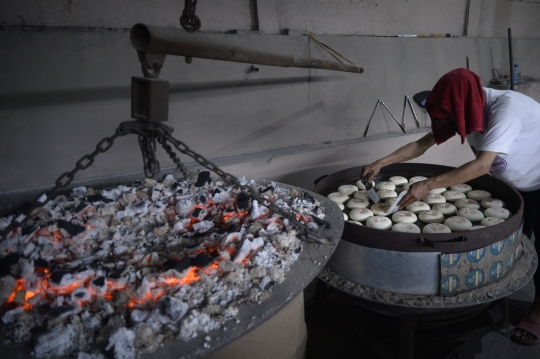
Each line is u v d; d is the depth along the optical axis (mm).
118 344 938
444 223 2080
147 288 1113
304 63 1889
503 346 2168
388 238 1704
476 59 4059
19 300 1069
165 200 1731
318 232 1524
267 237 1427
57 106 2021
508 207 2240
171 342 994
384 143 3328
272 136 2836
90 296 1109
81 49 2014
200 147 2541
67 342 968
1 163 1952
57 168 2100
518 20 4523
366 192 2443
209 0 2436
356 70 2541
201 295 1143
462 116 1758
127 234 1487
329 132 3141
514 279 1851
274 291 1186
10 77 1877
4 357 935
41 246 1303
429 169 2648
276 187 1961
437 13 3705
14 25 1904
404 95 3541
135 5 2191
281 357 1449
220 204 1727
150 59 1093
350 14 3086
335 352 2172
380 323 2287
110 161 2248
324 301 2355
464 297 1725
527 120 1910
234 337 1011
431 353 2102
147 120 1126
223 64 2480
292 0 2752
